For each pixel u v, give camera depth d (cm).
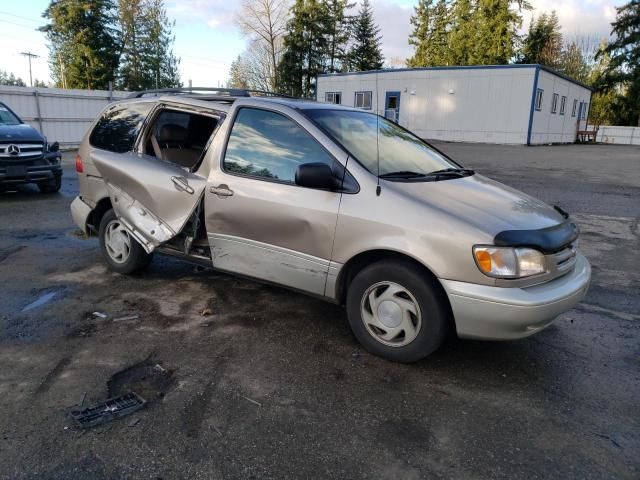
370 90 3325
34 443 254
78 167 530
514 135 2889
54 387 307
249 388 312
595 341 390
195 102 441
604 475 242
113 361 342
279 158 380
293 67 5097
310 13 5059
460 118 3036
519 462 250
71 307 433
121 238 504
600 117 4722
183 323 405
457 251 306
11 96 1778
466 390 316
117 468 239
